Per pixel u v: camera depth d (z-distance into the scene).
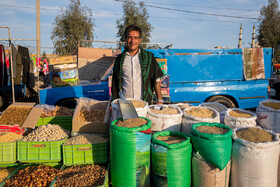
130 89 3.31
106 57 7.46
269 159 2.39
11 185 2.65
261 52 6.43
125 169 2.46
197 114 3.04
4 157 2.99
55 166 3.06
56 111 4.00
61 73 5.57
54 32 21.36
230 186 2.65
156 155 2.51
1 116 3.60
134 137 2.39
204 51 6.20
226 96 6.52
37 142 2.97
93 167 2.85
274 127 3.11
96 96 5.57
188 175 2.57
